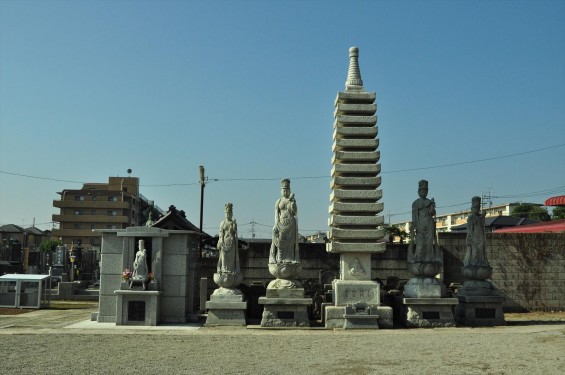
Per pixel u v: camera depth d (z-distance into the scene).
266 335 17.91
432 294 20.22
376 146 21.42
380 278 26.94
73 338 16.95
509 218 49.53
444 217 101.62
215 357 13.77
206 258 26.55
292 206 20.61
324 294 22.88
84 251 57.06
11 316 23.89
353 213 21.03
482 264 21.39
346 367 12.48
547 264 26.78
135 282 20.19
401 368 12.35
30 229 110.06
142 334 17.97
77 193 97.25
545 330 18.52
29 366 12.42
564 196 39.41
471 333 18.17
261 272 26.92
